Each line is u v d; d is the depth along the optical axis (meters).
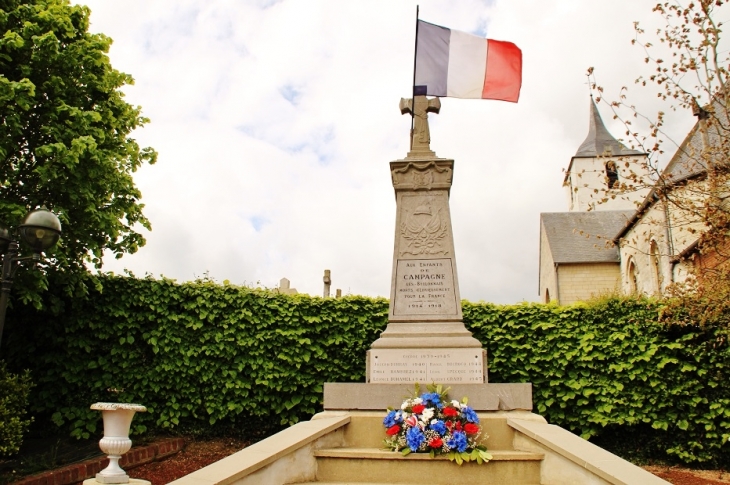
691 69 9.89
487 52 9.41
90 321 9.27
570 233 37.81
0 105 7.73
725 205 9.88
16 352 9.02
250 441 9.84
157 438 9.34
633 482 4.25
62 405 9.10
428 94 9.28
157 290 9.73
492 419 6.68
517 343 9.98
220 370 9.82
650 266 26.62
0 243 6.56
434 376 7.59
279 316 10.10
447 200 8.75
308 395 9.96
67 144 8.48
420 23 9.45
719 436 8.99
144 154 10.45
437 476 5.94
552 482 5.60
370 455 6.00
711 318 8.81
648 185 10.16
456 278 8.32
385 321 10.29
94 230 9.29
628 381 9.45
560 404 9.61
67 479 7.23
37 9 8.70
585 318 9.89
